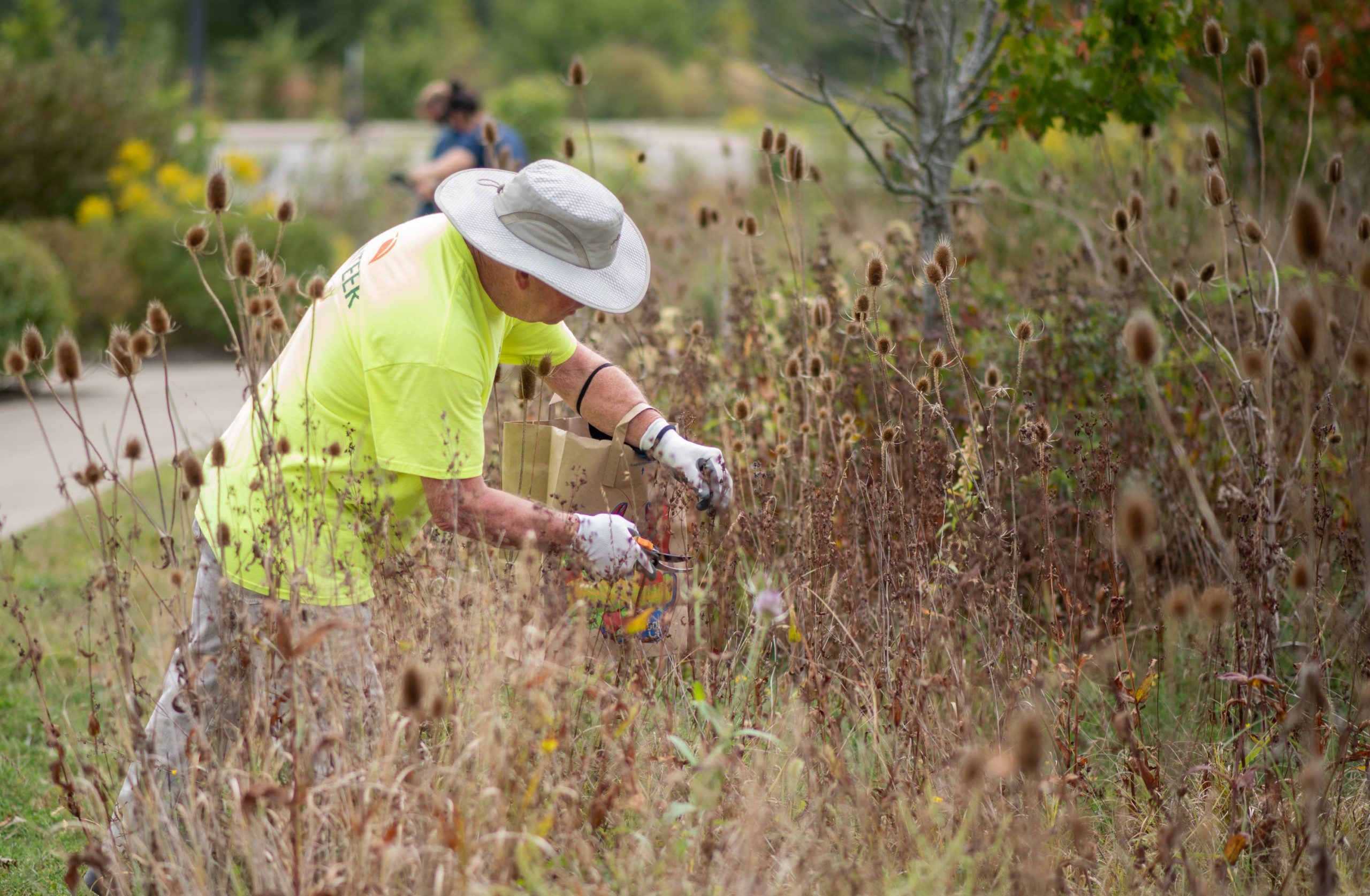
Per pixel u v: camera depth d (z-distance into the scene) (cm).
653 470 425
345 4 5759
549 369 403
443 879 299
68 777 364
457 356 353
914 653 389
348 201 2156
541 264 356
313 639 300
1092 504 476
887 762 371
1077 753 407
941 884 308
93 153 1777
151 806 328
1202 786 384
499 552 395
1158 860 328
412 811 324
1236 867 353
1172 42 642
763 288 666
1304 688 342
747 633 421
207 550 378
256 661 341
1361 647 402
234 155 2086
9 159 1708
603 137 2416
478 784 324
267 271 384
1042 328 574
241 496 373
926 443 448
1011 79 662
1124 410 557
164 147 2008
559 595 385
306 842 315
